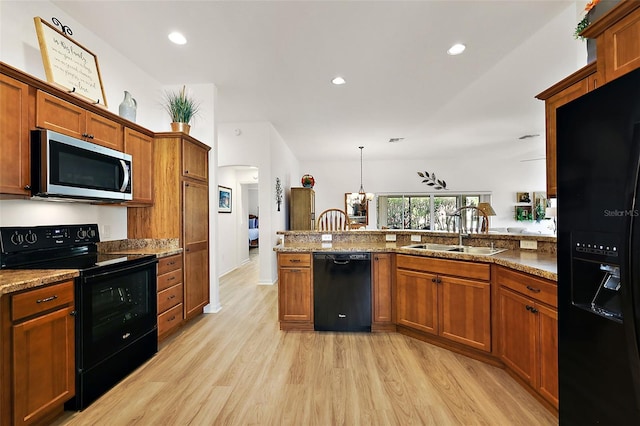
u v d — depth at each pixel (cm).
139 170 274
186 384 204
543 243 251
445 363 230
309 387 199
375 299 292
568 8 215
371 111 434
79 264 196
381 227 810
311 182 665
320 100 393
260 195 488
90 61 235
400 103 404
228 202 613
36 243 204
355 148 674
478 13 222
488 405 178
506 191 782
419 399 185
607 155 104
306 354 246
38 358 154
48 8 213
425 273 264
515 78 329
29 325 149
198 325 313
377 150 695
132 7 218
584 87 181
